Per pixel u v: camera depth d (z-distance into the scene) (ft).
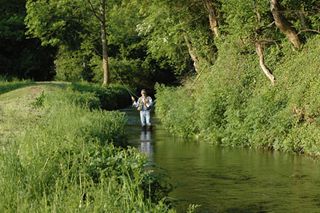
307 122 60.03
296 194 39.91
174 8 106.73
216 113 73.87
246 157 56.90
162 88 121.49
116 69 190.90
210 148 65.10
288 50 74.84
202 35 106.32
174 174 47.55
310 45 70.74
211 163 53.26
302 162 53.01
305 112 60.90
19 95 113.39
